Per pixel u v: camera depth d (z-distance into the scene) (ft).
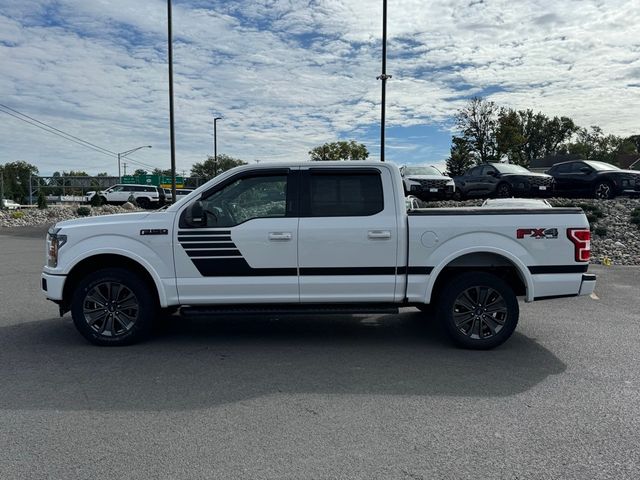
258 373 16.02
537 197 59.41
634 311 24.40
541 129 261.44
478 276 18.20
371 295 18.25
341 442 11.52
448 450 11.16
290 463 10.61
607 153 289.33
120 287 18.43
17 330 20.89
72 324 21.83
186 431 12.06
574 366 16.70
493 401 13.84
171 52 60.49
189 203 18.37
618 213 49.42
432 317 23.20
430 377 15.69
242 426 12.33
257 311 18.02
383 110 53.47
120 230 18.25
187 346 18.84
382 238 18.01
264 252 18.03
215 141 130.21
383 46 52.26
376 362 17.10
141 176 169.07
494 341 18.21
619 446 11.35
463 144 167.84
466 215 18.16
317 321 22.74
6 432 11.98
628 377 15.69
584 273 18.37
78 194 160.35
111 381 15.28
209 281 18.17
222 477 10.09
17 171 312.91
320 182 18.38
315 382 15.26
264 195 18.43
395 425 12.38
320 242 17.99
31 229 71.00
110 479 10.02
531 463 10.62
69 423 12.46
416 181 60.59
